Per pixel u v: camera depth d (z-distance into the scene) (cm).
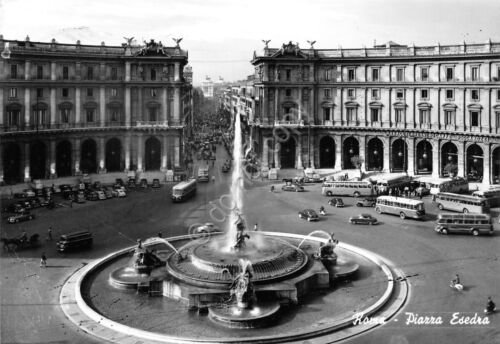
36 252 6019
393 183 10000
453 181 9562
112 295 4694
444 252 5894
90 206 8762
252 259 4822
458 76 10819
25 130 10525
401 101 11619
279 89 12469
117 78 11825
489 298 4225
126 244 6322
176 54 12175
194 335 3888
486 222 6644
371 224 7331
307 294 4672
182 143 12675
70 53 11069
